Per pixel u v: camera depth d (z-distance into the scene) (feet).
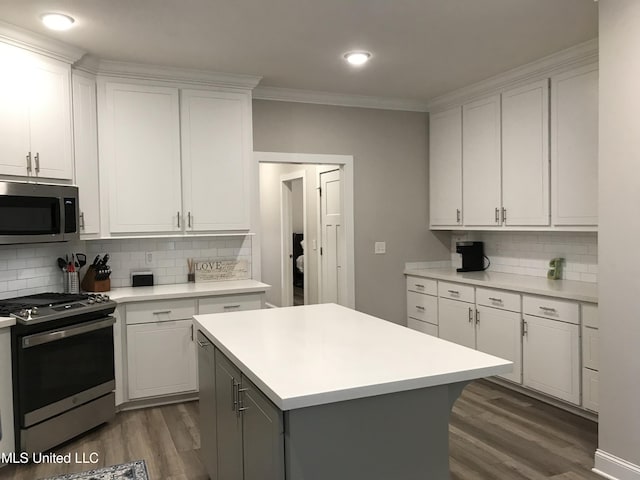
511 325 13.05
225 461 7.42
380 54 12.14
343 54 12.10
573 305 11.37
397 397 5.61
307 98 15.58
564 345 11.62
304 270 21.48
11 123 10.24
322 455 5.27
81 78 11.88
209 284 14.11
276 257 23.91
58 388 10.21
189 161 13.32
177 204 13.21
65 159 11.30
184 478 9.24
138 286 13.64
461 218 15.79
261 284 13.98
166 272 14.25
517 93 13.55
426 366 5.90
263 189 25.48
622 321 8.71
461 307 14.74
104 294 12.26
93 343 10.98
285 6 9.36
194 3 9.16
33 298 11.18
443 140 16.49
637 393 8.53
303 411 5.18
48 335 9.86
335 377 5.52
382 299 16.97
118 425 11.64
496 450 10.23
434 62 12.78
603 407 9.11
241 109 13.88
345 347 6.83
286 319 8.84
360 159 16.47
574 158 11.99
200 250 14.62
